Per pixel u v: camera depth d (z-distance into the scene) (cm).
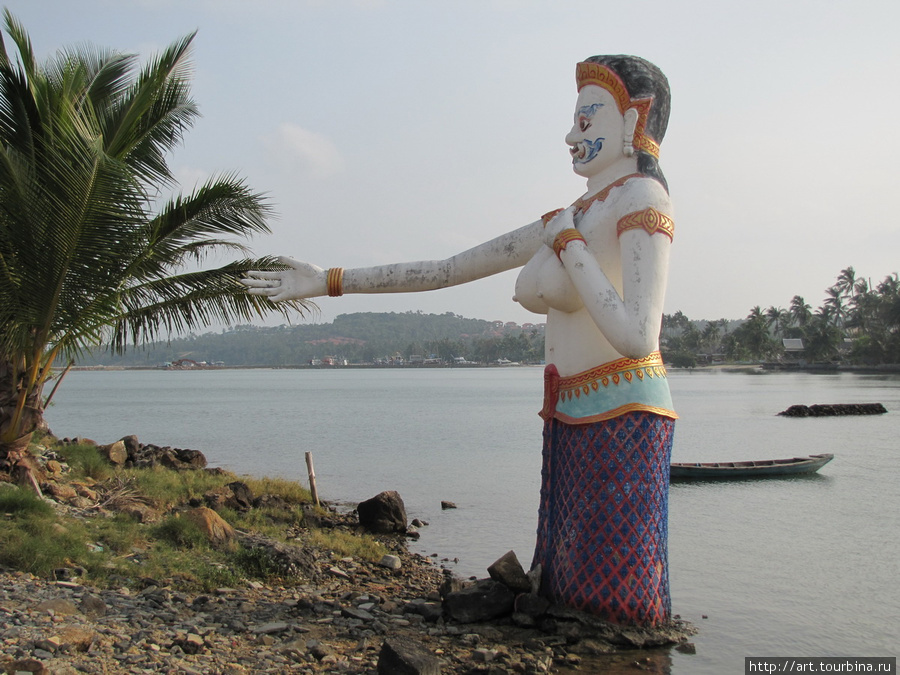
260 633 798
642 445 762
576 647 766
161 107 1350
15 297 1127
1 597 793
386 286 897
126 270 1208
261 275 922
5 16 1193
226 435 4144
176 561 1015
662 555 794
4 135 1177
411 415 5875
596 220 777
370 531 1619
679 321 16225
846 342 13112
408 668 670
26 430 1218
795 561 1380
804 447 3366
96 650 688
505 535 1634
